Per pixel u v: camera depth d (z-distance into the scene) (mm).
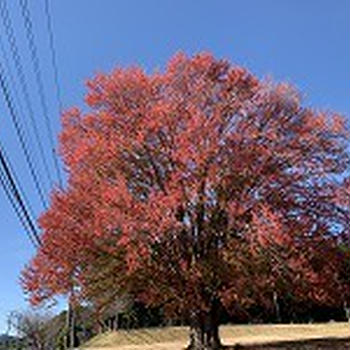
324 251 28781
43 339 85250
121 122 31422
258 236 26766
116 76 32219
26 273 29344
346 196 30016
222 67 32469
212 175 28266
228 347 32344
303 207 29531
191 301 28344
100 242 28125
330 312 58781
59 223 28719
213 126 29094
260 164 29062
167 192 28344
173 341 51719
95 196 29281
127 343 52719
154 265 27969
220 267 27562
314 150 30422
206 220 29031
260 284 27531
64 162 31250
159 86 32219
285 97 31375
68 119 32594
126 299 31219
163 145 30047
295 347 31594
